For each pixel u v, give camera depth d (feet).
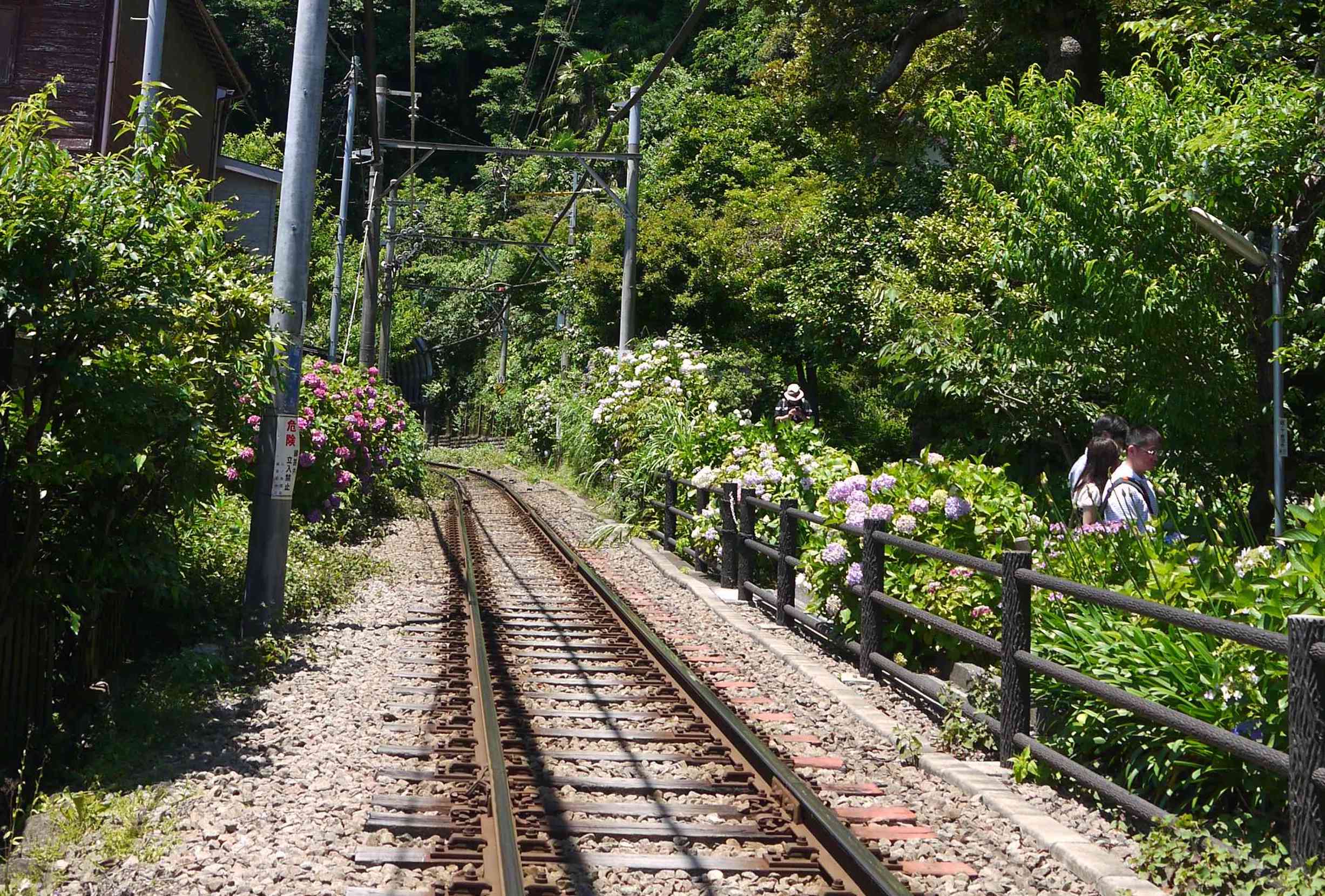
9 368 19.65
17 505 21.21
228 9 206.28
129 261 20.40
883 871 14.15
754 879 14.98
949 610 24.38
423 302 209.87
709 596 40.04
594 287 97.19
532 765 19.58
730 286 93.61
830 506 31.12
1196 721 14.75
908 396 47.09
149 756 19.77
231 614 30.27
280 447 30.53
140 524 23.98
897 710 24.04
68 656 22.39
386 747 20.20
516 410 151.84
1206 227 30.30
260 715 22.54
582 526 66.69
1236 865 13.91
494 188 199.21
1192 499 35.04
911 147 71.46
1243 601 16.57
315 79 31.89
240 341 25.32
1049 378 42.34
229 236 80.59
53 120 20.97
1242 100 32.27
